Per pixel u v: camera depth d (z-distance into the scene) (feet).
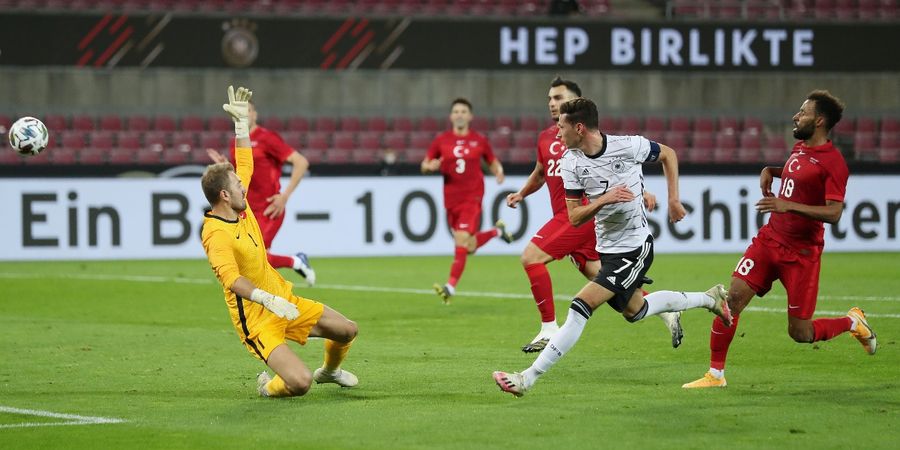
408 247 249.96
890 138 315.78
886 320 133.80
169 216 242.78
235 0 326.03
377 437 72.49
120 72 310.04
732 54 314.35
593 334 123.95
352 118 314.55
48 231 237.86
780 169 94.07
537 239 112.57
